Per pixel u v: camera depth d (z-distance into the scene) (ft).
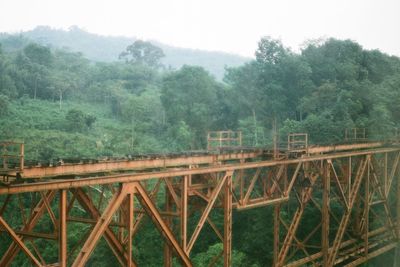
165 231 58.65
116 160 64.64
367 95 193.77
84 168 60.34
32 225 53.62
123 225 57.41
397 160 131.23
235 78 241.76
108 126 233.35
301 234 142.41
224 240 70.79
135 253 130.11
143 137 217.77
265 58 228.22
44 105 253.65
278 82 217.97
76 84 290.97
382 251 123.24
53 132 199.31
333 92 195.93
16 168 50.96
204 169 65.36
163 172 58.44
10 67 267.80
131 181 53.78
